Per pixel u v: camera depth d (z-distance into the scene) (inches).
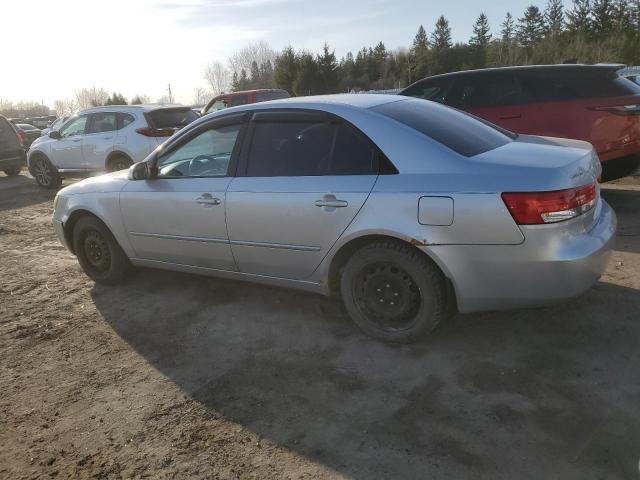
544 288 116.3
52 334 159.2
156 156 171.5
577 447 95.4
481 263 118.6
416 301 131.3
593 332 134.8
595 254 118.1
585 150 133.8
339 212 132.0
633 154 235.0
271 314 160.7
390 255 129.4
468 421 104.9
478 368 123.1
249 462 98.5
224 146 156.9
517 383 116.2
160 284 192.4
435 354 130.6
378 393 116.7
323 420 108.9
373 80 2554.1
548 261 114.0
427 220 121.1
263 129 150.3
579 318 142.2
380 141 130.6
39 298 189.2
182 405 118.0
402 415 108.3
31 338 157.4
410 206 122.8
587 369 119.5
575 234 116.8
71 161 410.0
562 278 115.1
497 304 122.3
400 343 135.5
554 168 115.8
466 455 95.7
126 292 187.9
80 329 161.3
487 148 133.3
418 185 122.9
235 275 161.0
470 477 90.4
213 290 183.0
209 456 101.0
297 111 145.4
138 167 171.0
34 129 939.3
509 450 96.0
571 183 116.0
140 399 121.7
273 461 98.3
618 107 228.1
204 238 159.9
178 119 389.1
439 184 120.6
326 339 142.6
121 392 125.3
